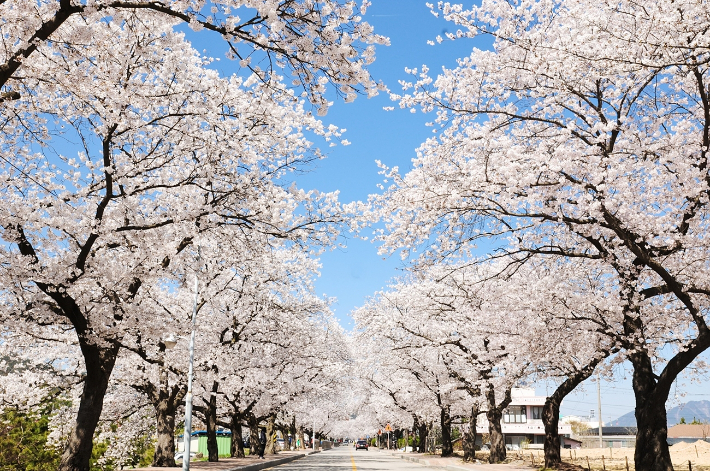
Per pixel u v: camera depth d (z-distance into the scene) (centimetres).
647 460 1319
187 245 1445
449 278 2431
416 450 5934
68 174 1234
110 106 1027
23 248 1210
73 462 1312
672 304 1497
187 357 1977
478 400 2653
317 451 6078
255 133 1298
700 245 1212
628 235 1158
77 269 1195
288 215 1381
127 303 1352
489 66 1238
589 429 9269
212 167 1259
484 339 2370
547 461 2006
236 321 2408
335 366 3509
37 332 1481
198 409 2531
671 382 1297
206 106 1201
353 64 648
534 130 1363
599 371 1551
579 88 1210
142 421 2645
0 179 1178
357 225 1428
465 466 2281
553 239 1389
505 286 1625
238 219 1371
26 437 1961
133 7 652
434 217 1233
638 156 1159
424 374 3253
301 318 2670
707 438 8056
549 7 1230
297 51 661
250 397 2830
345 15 622
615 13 1155
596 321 1418
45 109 1055
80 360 2041
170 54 1180
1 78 666
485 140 1220
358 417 9575
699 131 1243
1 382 1831
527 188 1128
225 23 652
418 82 1278
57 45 795
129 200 1250
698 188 1100
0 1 668
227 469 1945
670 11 955
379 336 3033
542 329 1573
